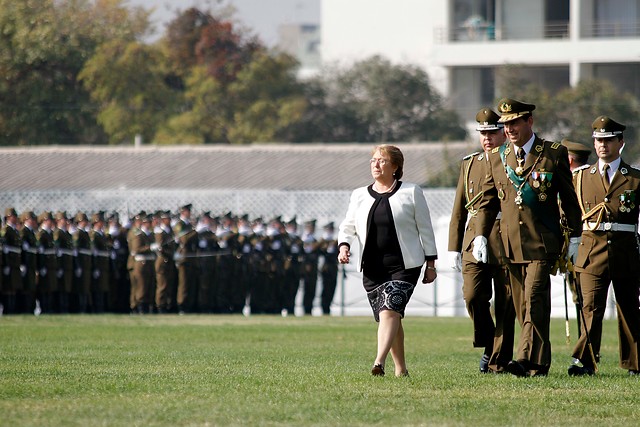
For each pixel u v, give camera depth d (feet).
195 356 105.09
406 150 295.89
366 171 280.72
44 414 65.00
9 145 388.78
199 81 405.59
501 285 89.76
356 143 423.23
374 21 469.98
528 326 85.71
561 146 86.84
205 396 72.95
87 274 202.90
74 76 400.88
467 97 423.64
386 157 84.28
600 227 93.86
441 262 209.15
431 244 83.97
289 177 277.85
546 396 74.84
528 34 406.82
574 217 86.89
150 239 204.13
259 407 68.18
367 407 68.85
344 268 213.87
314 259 214.28
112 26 415.85
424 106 425.69
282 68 417.28
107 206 241.55
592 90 337.52
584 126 330.75
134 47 400.47
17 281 195.52
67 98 395.34
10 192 243.40
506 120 86.38
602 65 400.88
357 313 219.61
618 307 94.58
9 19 391.65
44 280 199.52
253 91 412.16
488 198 88.07
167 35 427.74
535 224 86.07
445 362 102.53
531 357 85.51
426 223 83.92
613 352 120.06
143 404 69.10
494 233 88.58
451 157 287.48
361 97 433.07
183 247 205.16
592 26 396.37
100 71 395.34
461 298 207.82
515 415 67.15
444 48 409.69
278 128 407.64
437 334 147.23
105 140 408.05
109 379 82.23
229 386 78.23
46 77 396.57
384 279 83.97
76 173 288.51
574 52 393.29
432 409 68.54
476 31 412.98
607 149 93.91
